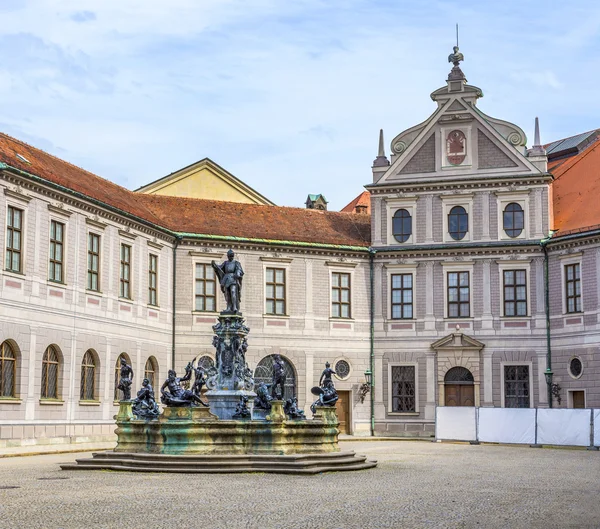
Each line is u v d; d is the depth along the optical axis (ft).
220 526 73.87
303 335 220.84
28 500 88.12
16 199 163.53
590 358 204.44
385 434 221.87
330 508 84.94
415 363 222.69
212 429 121.60
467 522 77.77
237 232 218.59
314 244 222.48
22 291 164.04
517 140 221.66
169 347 210.79
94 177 206.18
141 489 97.30
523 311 217.97
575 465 136.98
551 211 221.05
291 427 125.08
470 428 196.24
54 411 171.12
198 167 254.27
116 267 192.44
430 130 226.58
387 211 227.61
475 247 220.23
